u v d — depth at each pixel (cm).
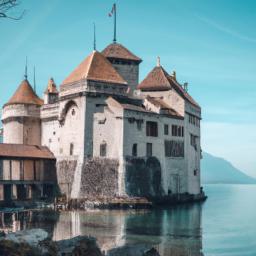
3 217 6900
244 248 5000
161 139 9319
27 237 3772
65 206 7994
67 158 8956
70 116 9006
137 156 8781
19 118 9988
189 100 10719
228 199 12475
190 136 10438
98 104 8712
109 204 7975
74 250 3697
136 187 8656
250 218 7519
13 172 9775
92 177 8469
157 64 10769
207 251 4819
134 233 5691
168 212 8012
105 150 8619
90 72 8825
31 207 8012
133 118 8731
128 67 10544
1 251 3316
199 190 11069
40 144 10056
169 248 4884
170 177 9550
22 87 10375
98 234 5550
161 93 10200
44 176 9131
